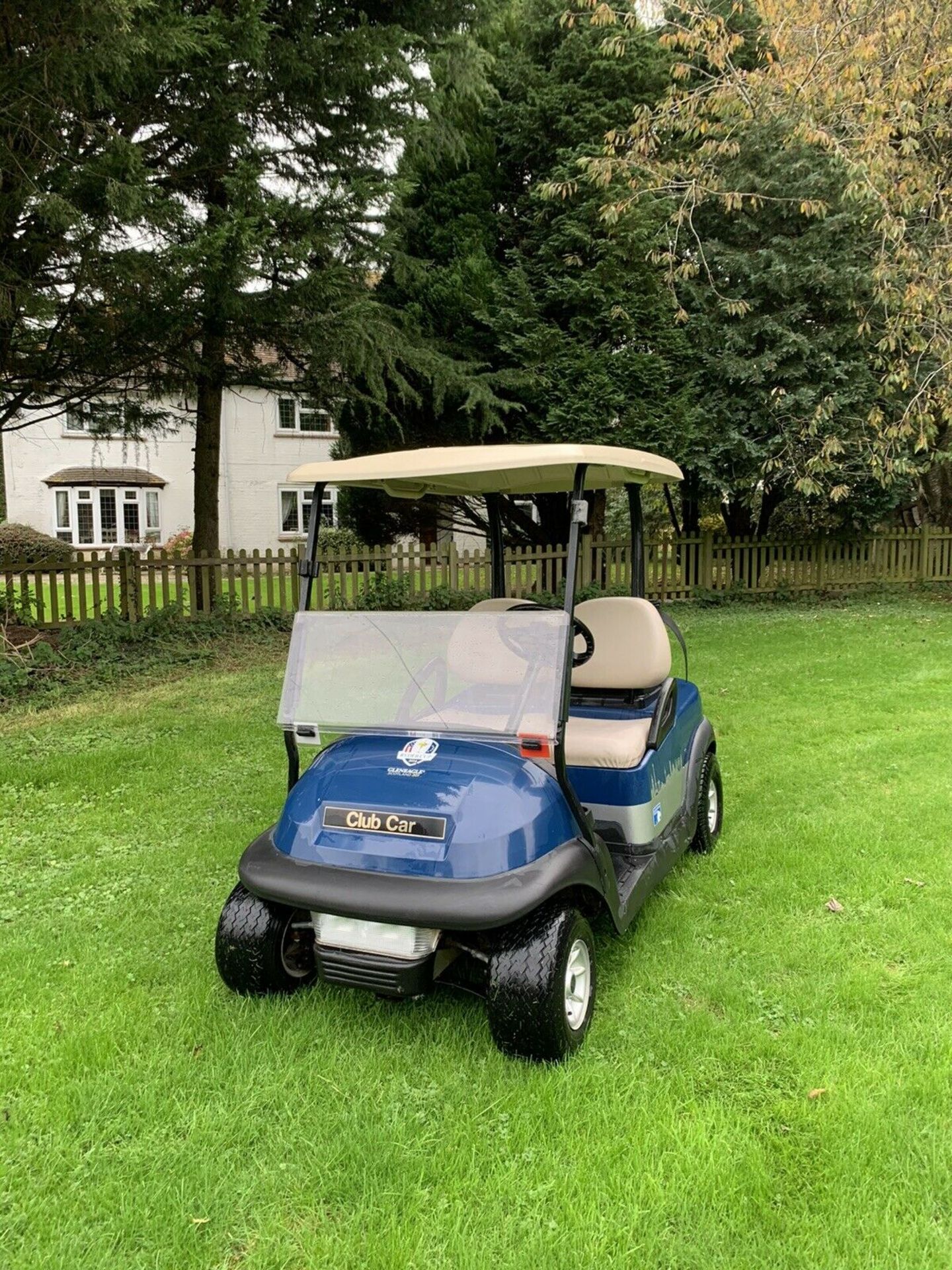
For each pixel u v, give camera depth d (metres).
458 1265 1.83
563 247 11.34
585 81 11.39
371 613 3.04
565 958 2.42
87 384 8.85
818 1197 1.99
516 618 2.78
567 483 3.78
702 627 10.73
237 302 7.36
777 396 11.66
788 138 8.24
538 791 2.53
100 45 5.66
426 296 11.16
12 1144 2.22
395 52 8.00
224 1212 1.98
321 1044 2.60
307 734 2.93
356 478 2.85
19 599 9.23
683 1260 1.83
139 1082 2.44
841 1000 2.79
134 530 24.69
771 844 4.11
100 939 3.31
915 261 8.13
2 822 4.55
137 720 6.50
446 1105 2.30
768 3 7.50
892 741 5.71
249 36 6.93
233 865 3.98
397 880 2.37
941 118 7.76
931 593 13.81
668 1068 2.46
